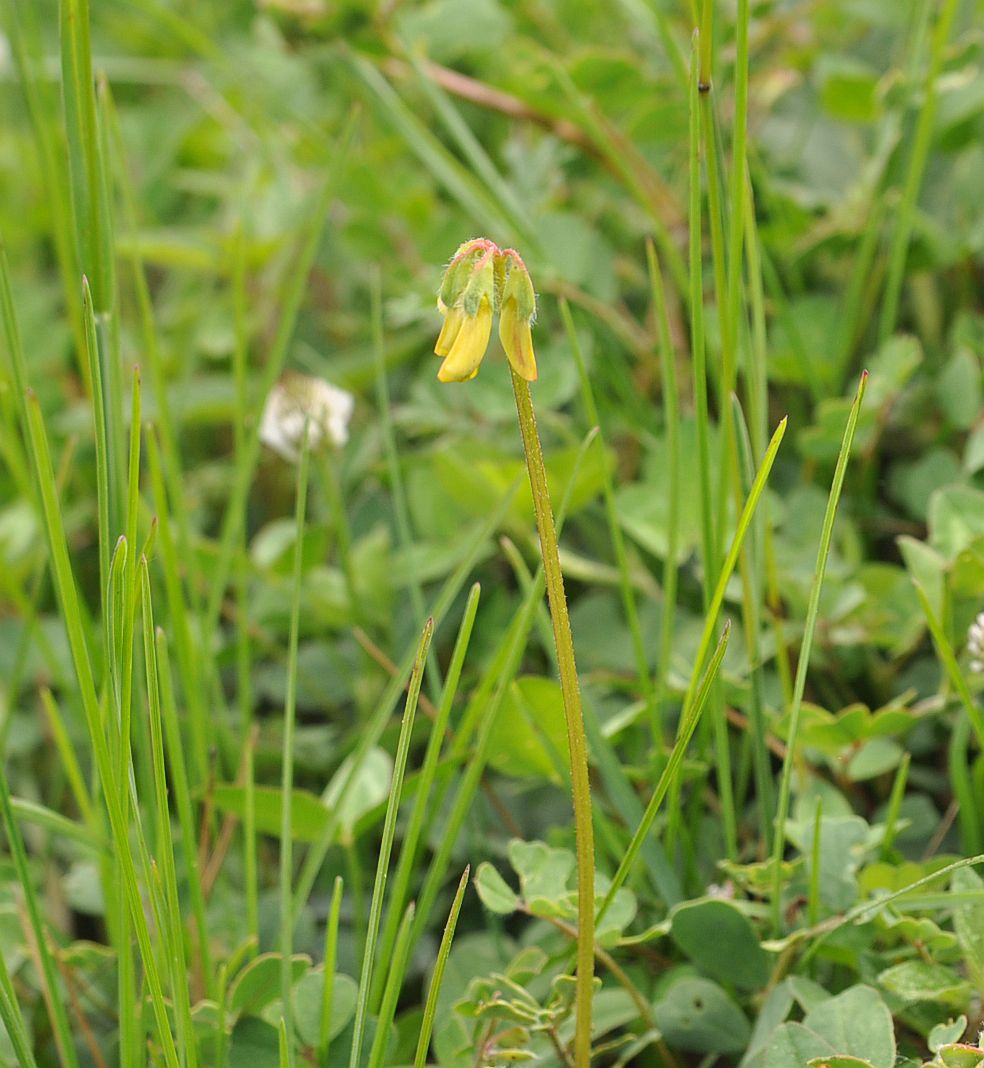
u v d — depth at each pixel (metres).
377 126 1.11
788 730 0.68
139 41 1.43
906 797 0.70
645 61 1.07
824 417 0.74
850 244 0.84
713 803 0.71
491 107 0.94
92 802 0.75
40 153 0.79
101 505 0.64
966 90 0.82
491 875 0.65
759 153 0.95
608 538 0.82
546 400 0.82
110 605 0.63
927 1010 0.65
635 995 0.66
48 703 0.69
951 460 0.75
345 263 1.10
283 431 0.79
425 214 1.00
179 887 0.70
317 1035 0.65
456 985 0.68
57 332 1.07
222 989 0.65
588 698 0.68
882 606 0.72
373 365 0.98
